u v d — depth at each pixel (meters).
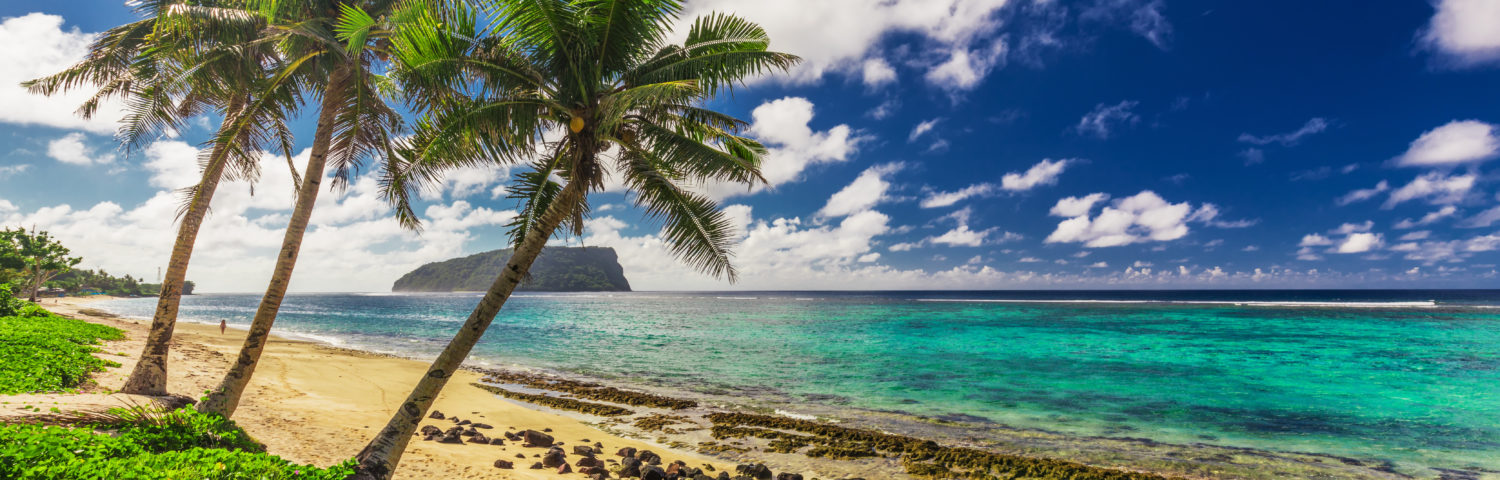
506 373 24.30
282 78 9.88
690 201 7.84
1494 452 13.20
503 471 9.66
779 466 11.73
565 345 37.41
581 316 77.31
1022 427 15.43
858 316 71.12
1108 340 39.31
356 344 37.00
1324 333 43.22
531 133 7.25
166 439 7.29
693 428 14.80
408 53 7.25
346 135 10.05
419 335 45.44
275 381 17.81
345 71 10.12
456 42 7.25
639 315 79.56
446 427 13.58
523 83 7.54
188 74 9.62
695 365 27.59
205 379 15.88
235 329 48.69
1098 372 25.25
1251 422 16.08
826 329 50.38
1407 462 12.45
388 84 10.70
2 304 25.56
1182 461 12.48
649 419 15.72
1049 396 19.78
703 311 90.69
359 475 6.83
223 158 9.89
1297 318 59.91
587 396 19.02
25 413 7.12
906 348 34.88
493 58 7.45
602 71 7.63
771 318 69.00
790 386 21.69
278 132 11.73
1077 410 17.56
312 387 17.34
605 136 7.16
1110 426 15.57
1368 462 12.45
